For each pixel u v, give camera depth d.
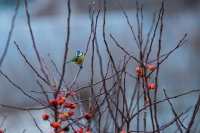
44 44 21.45
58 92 5.96
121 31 20.45
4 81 17.84
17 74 18.27
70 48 21.33
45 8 25.36
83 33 22.42
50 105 5.94
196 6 23.78
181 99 13.04
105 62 15.16
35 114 13.70
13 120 14.87
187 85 17.48
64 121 6.43
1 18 23.00
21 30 22.02
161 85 17.33
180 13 23.55
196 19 23.14
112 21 21.20
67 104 5.98
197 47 20.59
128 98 11.05
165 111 11.55
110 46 16.75
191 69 19.02
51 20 24.72
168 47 20.28
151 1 23.38
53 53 20.11
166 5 23.59
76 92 6.64
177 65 19.27
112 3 22.30
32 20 24.09
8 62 18.84
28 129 14.55
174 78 18.05
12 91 17.36
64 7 25.56
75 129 6.59
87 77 14.85
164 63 19.05
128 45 18.86
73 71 10.55
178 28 22.14
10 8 24.14
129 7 22.92
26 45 20.47
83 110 6.57
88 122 6.19
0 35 21.28
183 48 20.36
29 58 19.06
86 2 25.20
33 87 17.39
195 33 21.77
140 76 6.23
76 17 24.91
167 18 23.06
